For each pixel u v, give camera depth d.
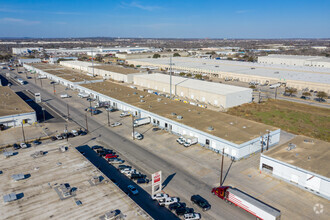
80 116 84.00
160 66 197.75
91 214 32.06
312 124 76.56
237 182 45.59
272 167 47.84
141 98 92.25
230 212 37.69
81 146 60.78
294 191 43.25
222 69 165.75
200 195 41.75
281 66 167.50
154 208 38.44
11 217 31.45
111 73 151.88
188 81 118.56
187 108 79.25
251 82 138.62
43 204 34.00
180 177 47.09
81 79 135.38
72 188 37.66
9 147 60.25
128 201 34.84
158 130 70.81
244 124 65.25
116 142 62.91
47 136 66.94
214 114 73.25
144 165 51.41
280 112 88.38
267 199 40.75
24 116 75.06
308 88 122.12
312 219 36.06
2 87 109.50
